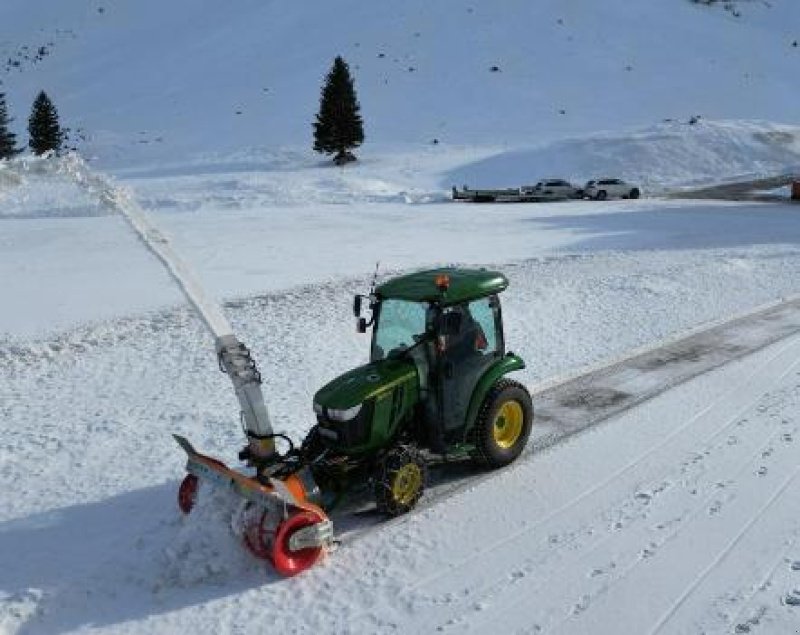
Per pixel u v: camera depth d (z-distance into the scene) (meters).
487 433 8.27
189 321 15.22
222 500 6.94
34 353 13.23
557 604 6.27
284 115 93.31
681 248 24.33
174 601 6.46
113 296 18.25
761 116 87.00
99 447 9.49
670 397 10.83
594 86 94.62
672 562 6.79
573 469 8.62
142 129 95.50
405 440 7.91
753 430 9.56
